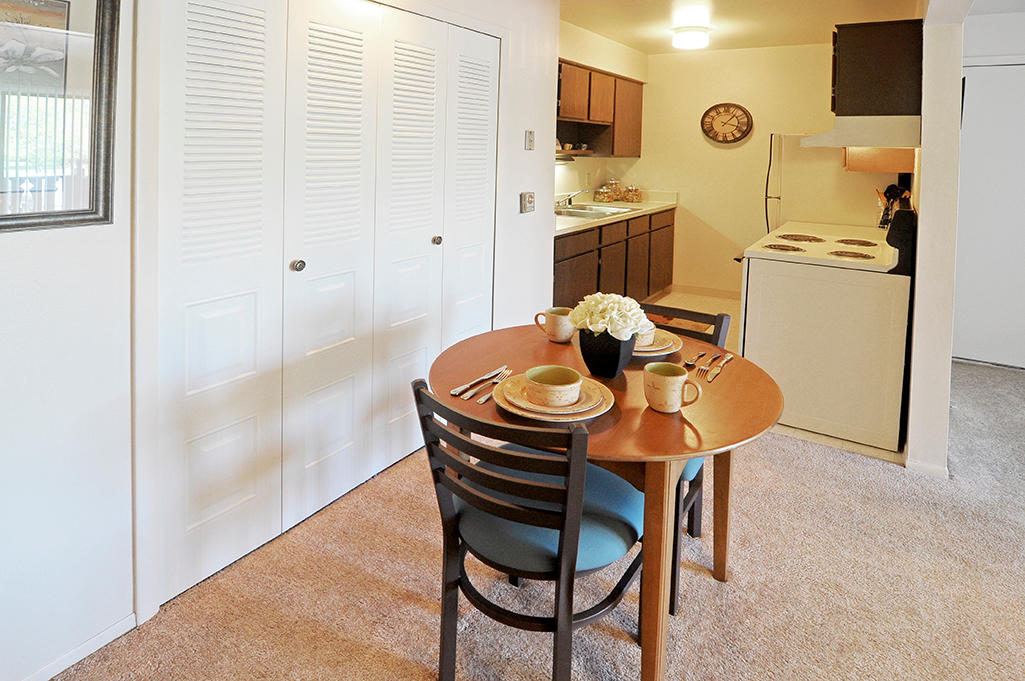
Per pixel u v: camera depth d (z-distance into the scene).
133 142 1.74
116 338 1.78
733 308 5.97
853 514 2.68
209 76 1.96
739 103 6.01
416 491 2.76
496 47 3.22
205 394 2.07
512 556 1.59
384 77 2.59
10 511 1.59
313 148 2.34
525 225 3.66
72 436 1.70
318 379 2.50
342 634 1.94
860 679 1.81
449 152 3.01
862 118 3.23
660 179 6.52
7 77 1.45
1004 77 4.53
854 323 3.22
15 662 1.64
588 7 4.37
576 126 5.90
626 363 1.91
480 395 1.78
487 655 1.88
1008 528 2.58
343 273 2.54
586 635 1.97
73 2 1.55
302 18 2.22
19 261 1.54
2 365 1.54
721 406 1.72
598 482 1.86
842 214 5.77
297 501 2.48
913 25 3.09
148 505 1.92
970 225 4.78
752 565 2.32
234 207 2.09
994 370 4.73
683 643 1.93
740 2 4.19
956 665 1.87
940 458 3.04
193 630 1.93
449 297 3.15
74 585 1.75
